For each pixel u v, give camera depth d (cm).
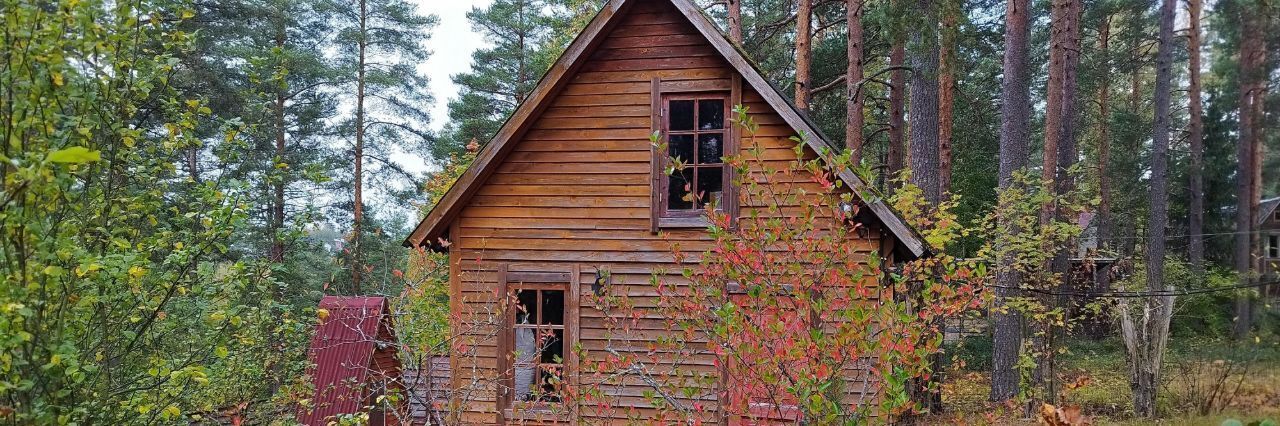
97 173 491
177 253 499
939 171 1438
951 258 666
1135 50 1703
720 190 767
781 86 1850
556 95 793
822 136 702
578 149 788
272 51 548
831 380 425
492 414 786
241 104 1692
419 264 1092
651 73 773
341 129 2148
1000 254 1022
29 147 400
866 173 468
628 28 780
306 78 1961
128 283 482
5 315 369
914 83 1209
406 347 724
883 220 682
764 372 433
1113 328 1291
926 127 1195
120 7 436
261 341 753
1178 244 729
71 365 412
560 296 810
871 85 1864
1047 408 462
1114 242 1650
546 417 778
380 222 2186
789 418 562
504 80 2491
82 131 408
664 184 770
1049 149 1284
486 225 806
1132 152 1778
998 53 2136
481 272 804
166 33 496
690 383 731
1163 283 813
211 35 1700
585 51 766
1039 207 1109
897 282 560
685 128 773
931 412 956
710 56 761
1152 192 785
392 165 2323
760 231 485
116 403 522
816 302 431
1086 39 2219
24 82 376
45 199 409
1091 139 2155
